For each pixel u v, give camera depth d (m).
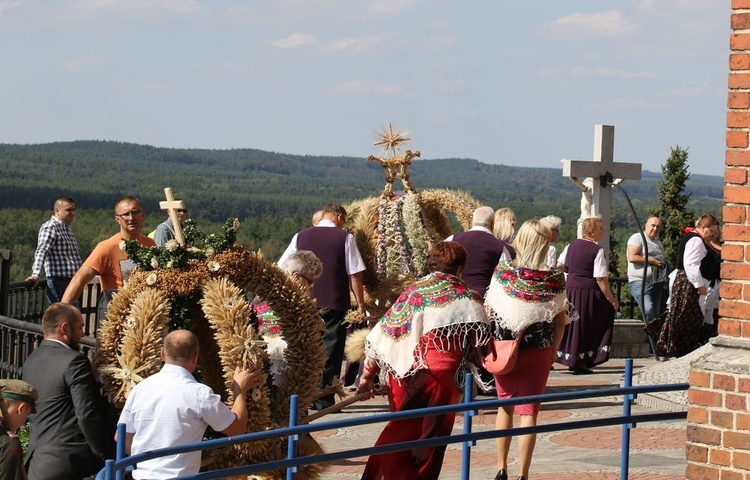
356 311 12.43
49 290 14.18
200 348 8.23
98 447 7.48
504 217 12.06
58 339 7.77
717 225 14.95
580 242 14.97
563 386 13.95
